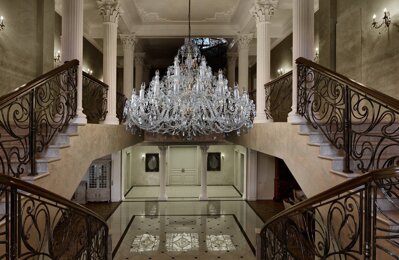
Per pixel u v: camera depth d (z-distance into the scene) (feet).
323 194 10.18
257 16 30.09
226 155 67.10
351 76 24.50
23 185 9.06
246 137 32.07
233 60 53.72
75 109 17.85
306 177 16.42
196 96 27.48
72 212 11.62
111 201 50.44
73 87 17.72
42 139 14.65
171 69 29.01
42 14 25.35
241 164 58.54
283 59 47.09
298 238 12.79
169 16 41.27
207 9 38.99
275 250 15.15
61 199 10.61
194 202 50.06
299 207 11.38
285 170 49.90
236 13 39.37
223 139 48.42
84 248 12.67
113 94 28.66
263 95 29.14
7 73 22.49
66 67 16.67
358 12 23.65
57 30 35.01
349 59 24.72
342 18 25.61
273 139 22.17
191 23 43.14
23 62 24.04
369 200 8.44
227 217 41.04
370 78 22.43
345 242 12.43
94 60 50.24
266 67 29.45
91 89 25.41
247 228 36.27
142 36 43.62
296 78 18.47
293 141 18.16
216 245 31.04
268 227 15.65
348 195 9.59
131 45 43.06
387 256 9.82
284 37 45.11
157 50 59.06
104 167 50.60
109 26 29.25
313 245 11.49
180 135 47.32
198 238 33.14
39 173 13.82
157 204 48.80
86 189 50.42
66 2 19.17
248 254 28.84
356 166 13.82
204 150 52.29
